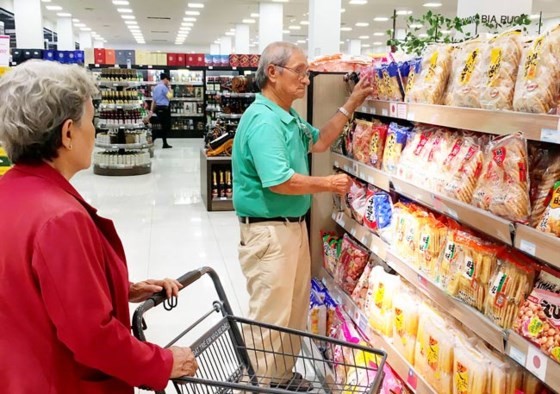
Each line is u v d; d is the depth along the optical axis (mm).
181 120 18062
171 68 15828
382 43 29266
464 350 1887
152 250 5570
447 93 2154
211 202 7379
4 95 1278
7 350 1263
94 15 20031
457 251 1970
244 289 4469
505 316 1673
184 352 1487
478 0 5609
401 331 2348
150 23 22359
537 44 1597
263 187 2543
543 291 1561
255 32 26141
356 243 3145
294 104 3371
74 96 1312
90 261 1260
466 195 1881
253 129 2502
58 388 1301
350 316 2914
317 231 3568
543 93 1536
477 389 1779
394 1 15008
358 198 2986
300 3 15531
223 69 15969
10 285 1251
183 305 4141
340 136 3338
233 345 1927
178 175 10430
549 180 1609
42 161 1341
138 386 1375
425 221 2266
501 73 1726
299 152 2672
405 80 2508
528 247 1524
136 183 9516
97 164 10383
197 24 22406
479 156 1873
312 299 3355
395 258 2424
